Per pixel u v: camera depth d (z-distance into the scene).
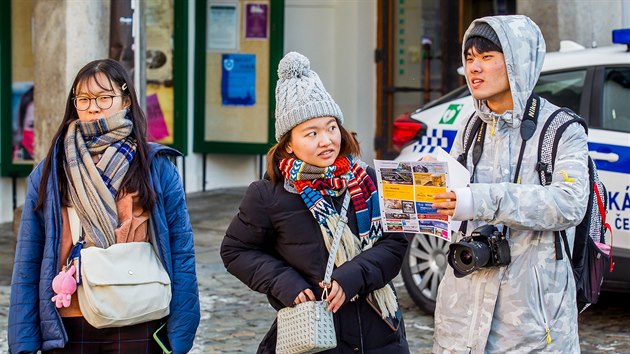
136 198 5.57
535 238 5.22
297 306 5.24
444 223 5.16
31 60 16.58
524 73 5.22
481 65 5.27
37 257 5.58
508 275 5.23
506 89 5.30
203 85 18.86
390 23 19.58
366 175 5.50
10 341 5.51
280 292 5.32
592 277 5.52
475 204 5.00
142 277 5.44
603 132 9.88
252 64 18.78
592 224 5.54
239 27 18.73
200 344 9.62
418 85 19.56
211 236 14.91
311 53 19.86
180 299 5.66
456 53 19.22
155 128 18.23
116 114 5.54
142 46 14.18
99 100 5.55
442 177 5.05
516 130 5.33
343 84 19.86
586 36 13.58
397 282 12.34
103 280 5.36
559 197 5.03
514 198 5.01
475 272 5.32
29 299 5.52
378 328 5.43
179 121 18.31
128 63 12.78
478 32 5.28
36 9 13.38
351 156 5.52
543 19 13.74
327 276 5.29
